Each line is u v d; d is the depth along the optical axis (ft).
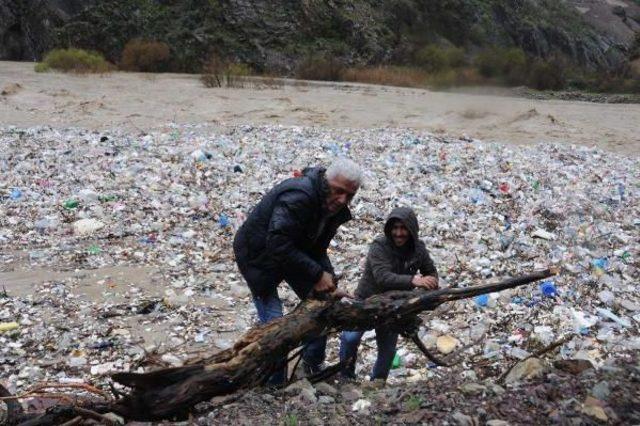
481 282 25.61
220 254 28.30
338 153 45.32
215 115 65.82
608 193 38.83
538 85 140.67
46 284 24.85
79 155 42.50
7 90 74.28
